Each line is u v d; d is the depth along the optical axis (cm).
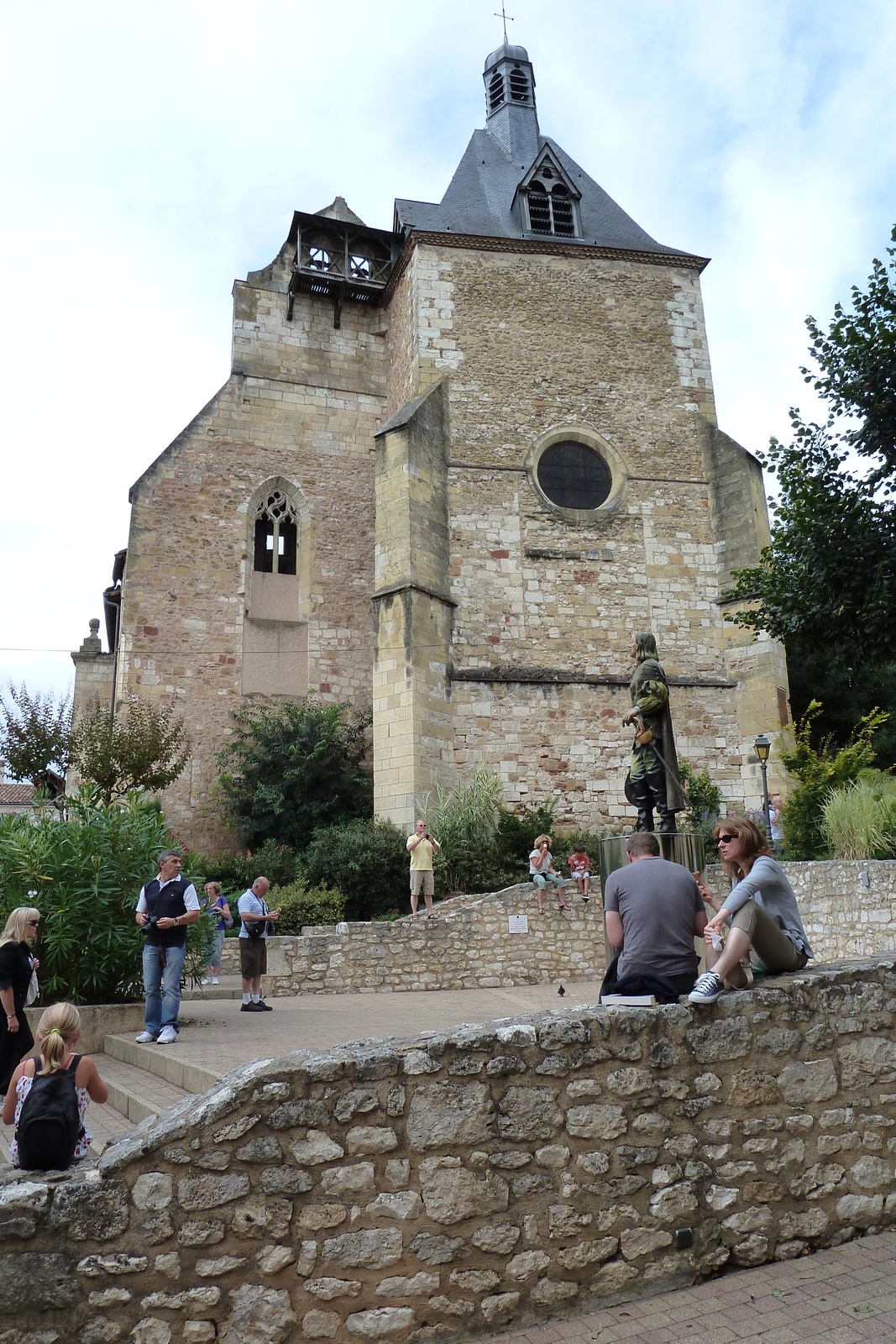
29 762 1984
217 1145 324
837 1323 349
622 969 433
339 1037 743
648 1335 344
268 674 2069
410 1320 335
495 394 2019
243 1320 316
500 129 2644
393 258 2381
